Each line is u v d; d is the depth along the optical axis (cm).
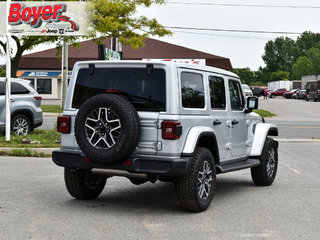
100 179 706
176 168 571
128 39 3059
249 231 532
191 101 629
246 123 811
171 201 699
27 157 1159
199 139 619
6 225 542
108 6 2880
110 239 492
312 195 760
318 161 1193
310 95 6066
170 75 594
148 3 3028
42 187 785
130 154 596
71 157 622
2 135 1406
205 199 634
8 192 738
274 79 17662
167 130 582
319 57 14862
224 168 703
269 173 856
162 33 3153
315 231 536
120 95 607
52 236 500
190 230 533
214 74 707
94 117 584
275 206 672
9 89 1305
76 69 647
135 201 694
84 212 614
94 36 2816
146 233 517
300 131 2172
